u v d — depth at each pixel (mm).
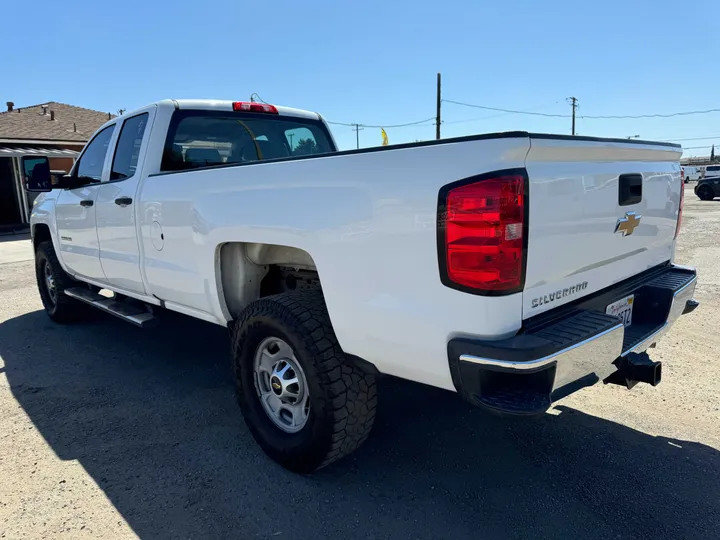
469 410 3639
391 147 2250
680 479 2812
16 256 11891
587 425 3406
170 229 3469
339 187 2428
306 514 2566
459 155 2059
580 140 2270
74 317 5836
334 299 2508
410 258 2195
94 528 2479
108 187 4215
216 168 3096
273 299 2793
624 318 2973
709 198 26609
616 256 2754
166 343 5168
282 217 2682
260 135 4602
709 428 3348
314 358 2594
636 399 3770
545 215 2164
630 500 2643
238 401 3141
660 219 3176
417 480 2834
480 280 2025
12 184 19453
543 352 2004
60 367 4543
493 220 1991
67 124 23359
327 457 2701
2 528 2484
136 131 4145
